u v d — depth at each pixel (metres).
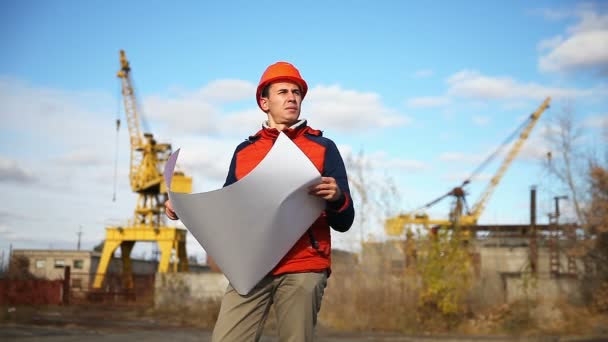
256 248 2.37
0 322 15.88
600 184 21.55
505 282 19.69
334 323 16.33
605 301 18.39
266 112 2.86
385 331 15.74
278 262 2.48
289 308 2.50
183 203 2.38
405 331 15.69
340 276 17.44
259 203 2.25
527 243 30.78
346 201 2.49
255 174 2.19
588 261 20.86
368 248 17.69
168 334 13.00
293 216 2.35
